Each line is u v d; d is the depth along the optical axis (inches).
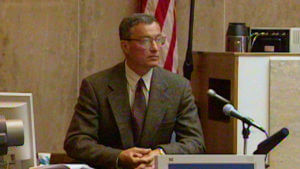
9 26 291.7
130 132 204.5
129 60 207.5
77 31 299.0
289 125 247.9
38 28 294.5
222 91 257.6
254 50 266.2
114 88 207.3
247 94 243.8
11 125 125.6
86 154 197.0
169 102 208.1
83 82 210.8
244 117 172.7
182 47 310.5
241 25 260.4
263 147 159.3
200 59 277.0
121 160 191.5
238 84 242.5
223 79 252.4
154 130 204.7
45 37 295.4
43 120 297.7
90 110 205.6
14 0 291.4
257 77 244.4
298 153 249.1
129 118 205.6
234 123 241.8
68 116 300.7
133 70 208.5
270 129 246.4
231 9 318.0
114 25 304.7
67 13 297.4
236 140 241.9
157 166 123.6
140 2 298.0
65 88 299.3
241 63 242.4
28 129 164.6
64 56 298.2
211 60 264.2
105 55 304.5
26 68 294.2
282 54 246.5
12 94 163.9
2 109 161.8
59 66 298.0
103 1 302.7
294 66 247.1
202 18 312.5
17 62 293.3
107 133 207.2
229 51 260.5
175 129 212.1
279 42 265.3
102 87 207.8
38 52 295.3
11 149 161.6
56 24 296.2
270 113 245.9
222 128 252.5
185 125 208.7
